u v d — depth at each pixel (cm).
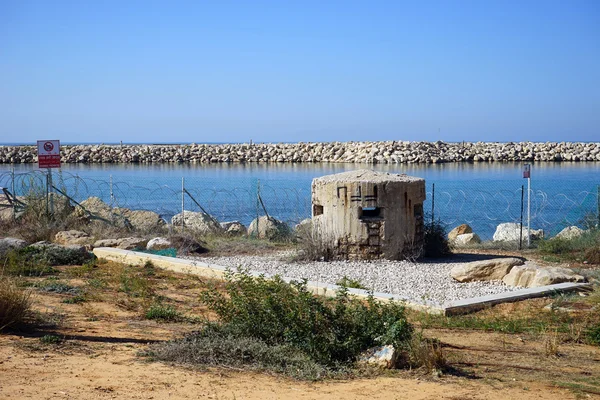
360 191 1488
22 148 7662
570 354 830
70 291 1190
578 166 6062
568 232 1844
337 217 1512
